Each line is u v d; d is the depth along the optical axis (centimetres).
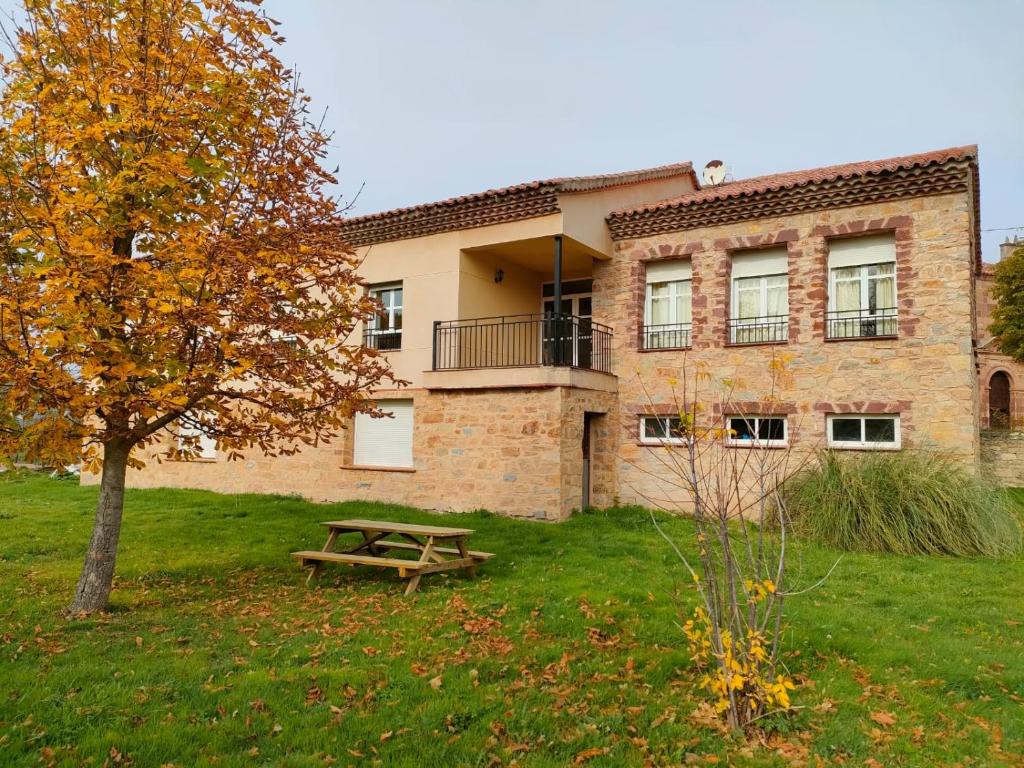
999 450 1622
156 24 648
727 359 1249
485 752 387
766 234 1229
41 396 561
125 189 598
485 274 1416
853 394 1141
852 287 1185
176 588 744
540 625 600
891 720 432
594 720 426
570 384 1192
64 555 888
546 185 1210
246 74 690
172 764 370
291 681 473
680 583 735
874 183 1127
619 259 1373
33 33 623
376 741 399
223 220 654
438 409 1320
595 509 1290
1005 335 2009
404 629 591
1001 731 420
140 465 680
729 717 424
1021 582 762
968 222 1093
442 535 739
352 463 1451
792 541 926
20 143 595
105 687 461
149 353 607
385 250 1441
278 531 1076
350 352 730
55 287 539
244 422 714
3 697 440
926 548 905
